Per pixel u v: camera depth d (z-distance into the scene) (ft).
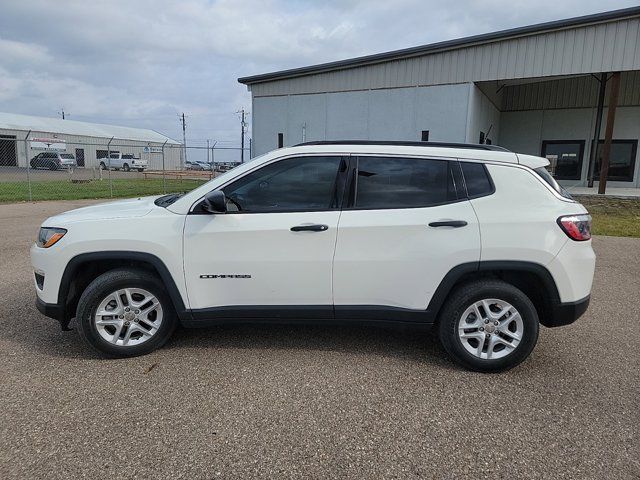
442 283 11.80
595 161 62.23
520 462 8.45
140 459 8.35
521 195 11.92
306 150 12.32
